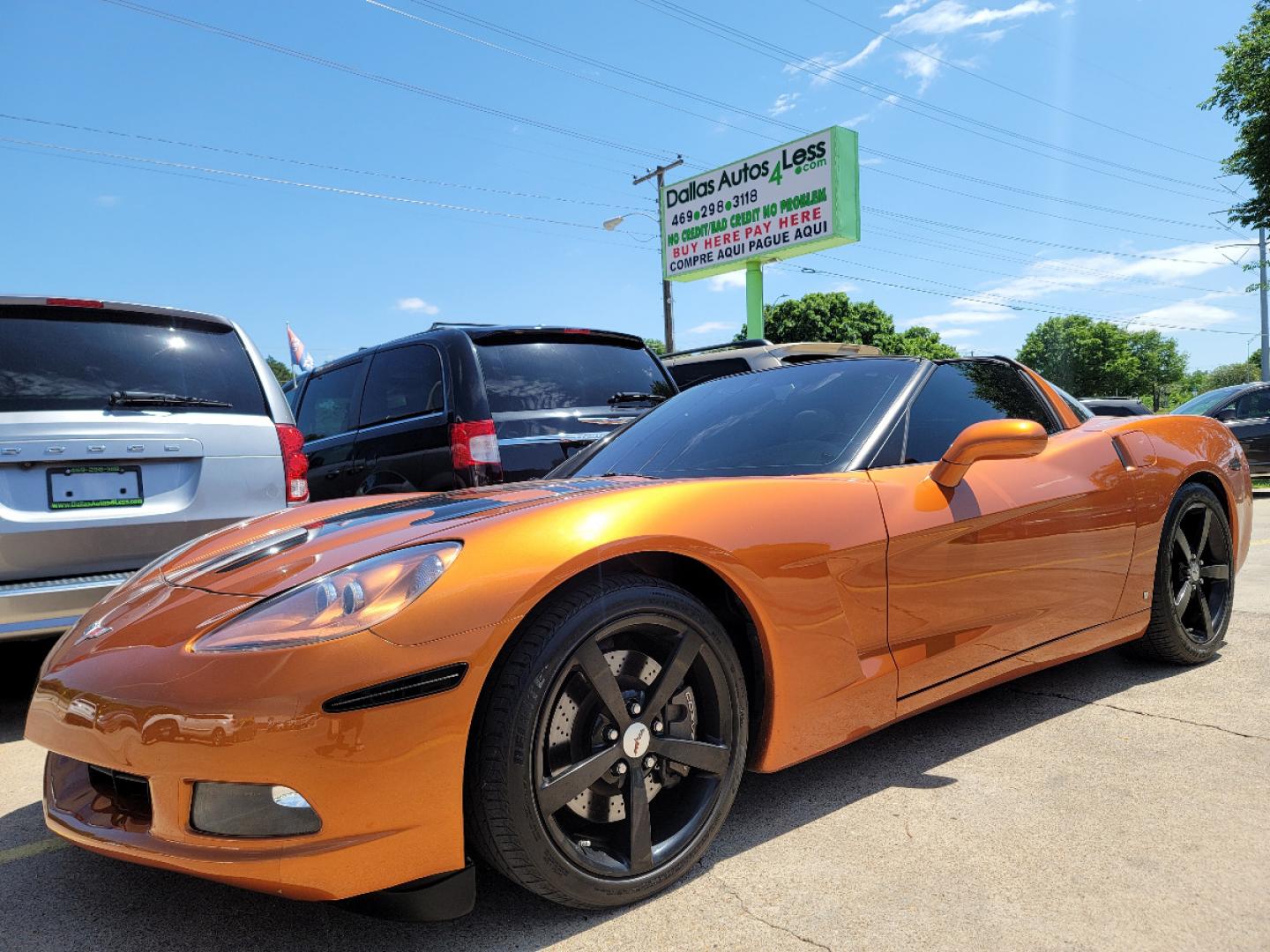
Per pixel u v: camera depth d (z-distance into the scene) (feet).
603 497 6.07
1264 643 11.81
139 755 5.04
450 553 5.38
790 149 67.92
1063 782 7.54
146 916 6.03
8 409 10.18
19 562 10.09
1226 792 7.22
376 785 4.87
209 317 12.17
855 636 6.89
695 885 6.06
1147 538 9.86
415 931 5.66
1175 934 5.28
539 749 5.29
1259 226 49.55
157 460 11.04
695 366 26.68
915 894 5.83
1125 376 240.53
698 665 6.17
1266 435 37.14
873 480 7.41
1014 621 8.25
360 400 17.33
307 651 4.88
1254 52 47.88
